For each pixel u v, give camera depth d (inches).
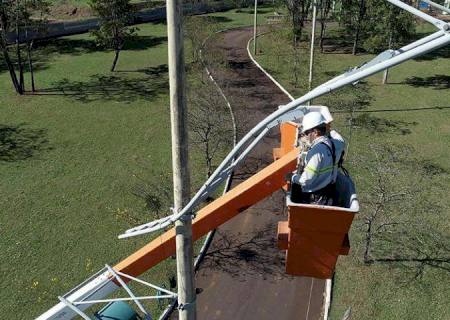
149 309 571.5
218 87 1193.4
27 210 743.1
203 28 1375.5
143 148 922.1
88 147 929.5
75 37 1705.2
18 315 561.9
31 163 874.8
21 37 1599.4
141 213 730.8
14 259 644.1
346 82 177.3
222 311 574.6
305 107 264.1
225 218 281.7
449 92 1149.7
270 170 266.2
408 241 639.1
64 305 350.3
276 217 727.7
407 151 855.7
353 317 550.6
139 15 1918.1
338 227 210.2
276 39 1514.5
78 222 716.0
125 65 1411.2
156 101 1146.7
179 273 263.1
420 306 557.3
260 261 645.3
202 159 870.4
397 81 1234.0
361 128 966.4
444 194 743.7
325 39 1654.8
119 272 329.4
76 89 1226.0
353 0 1424.7
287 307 577.0
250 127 1001.5
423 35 1537.9
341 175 234.1
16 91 1196.5
